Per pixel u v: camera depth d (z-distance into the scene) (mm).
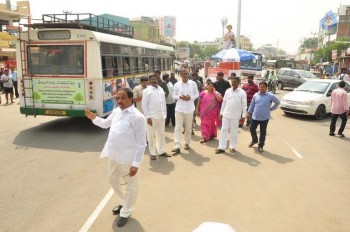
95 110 9305
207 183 5852
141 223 4398
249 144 8695
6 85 15438
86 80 9203
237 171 6543
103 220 4469
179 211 4758
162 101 7266
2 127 10406
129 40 12117
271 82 22906
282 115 14305
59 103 9430
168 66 18312
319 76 31438
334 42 52469
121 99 4098
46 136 9273
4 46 28469
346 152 8227
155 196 5258
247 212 4770
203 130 8945
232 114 7734
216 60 19391
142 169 6562
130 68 12094
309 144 8977
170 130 10445
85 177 6059
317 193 5516
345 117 10000
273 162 7211
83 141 8750
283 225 4410
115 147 4156
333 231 4293
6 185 5625
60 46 9234
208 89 8945
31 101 9562
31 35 9281
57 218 4500
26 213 4629
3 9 34844
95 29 10742
